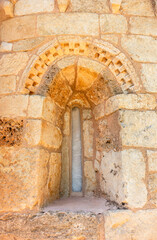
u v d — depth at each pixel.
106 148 1.96
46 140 1.78
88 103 2.37
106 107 1.96
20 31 1.91
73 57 1.92
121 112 1.70
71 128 2.34
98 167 2.12
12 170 1.61
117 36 1.87
